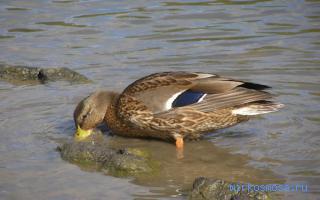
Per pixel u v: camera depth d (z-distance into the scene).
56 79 15.62
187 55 16.95
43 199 9.70
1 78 15.98
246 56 16.77
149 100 12.21
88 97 12.86
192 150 12.02
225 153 11.70
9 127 12.73
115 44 18.05
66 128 12.80
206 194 9.64
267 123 12.89
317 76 15.19
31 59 17.08
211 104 11.93
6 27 19.69
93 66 16.36
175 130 12.22
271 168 10.80
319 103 13.60
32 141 12.13
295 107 13.46
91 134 12.78
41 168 10.91
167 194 9.87
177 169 10.98
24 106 13.87
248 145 11.98
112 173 10.74
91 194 9.89
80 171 10.81
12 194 9.88
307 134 12.16
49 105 13.94
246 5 21.48
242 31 18.86
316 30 18.59
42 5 21.95
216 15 20.50
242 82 12.04
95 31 19.23
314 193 9.70
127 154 11.23
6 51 17.75
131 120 12.41
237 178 10.50
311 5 21.00
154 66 16.17
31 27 19.66
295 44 17.53
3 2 22.36
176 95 12.14
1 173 10.66
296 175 10.44
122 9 21.39
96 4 22.03
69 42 18.33
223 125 12.22
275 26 19.17
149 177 10.59
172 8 21.45
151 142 12.58
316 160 11.02
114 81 15.23
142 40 18.33
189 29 19.20
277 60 16.38
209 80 12.19
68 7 21.73
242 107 12.00
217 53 17.09
